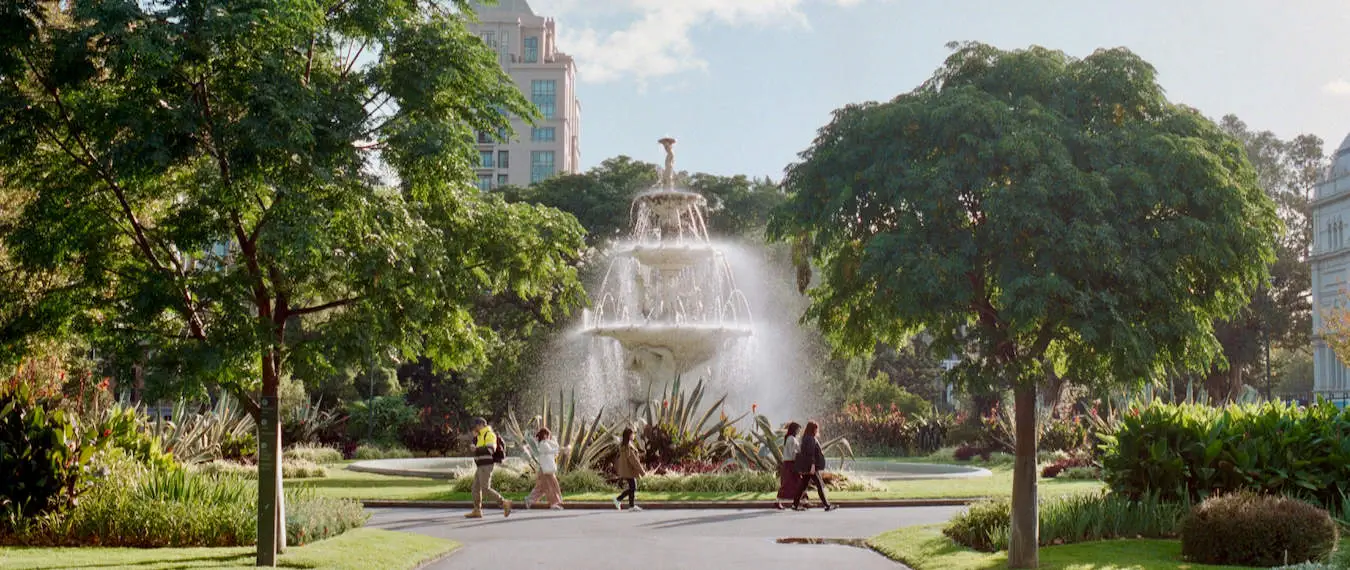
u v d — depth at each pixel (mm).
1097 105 13453
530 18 172375
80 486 15156
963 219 12609
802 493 22422
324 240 11664
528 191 62688
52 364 21219
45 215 12438
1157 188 12336
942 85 14180
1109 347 12148
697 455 27156
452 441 50594
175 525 14836
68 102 12312
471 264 14305
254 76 11719
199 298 13391
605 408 30844
